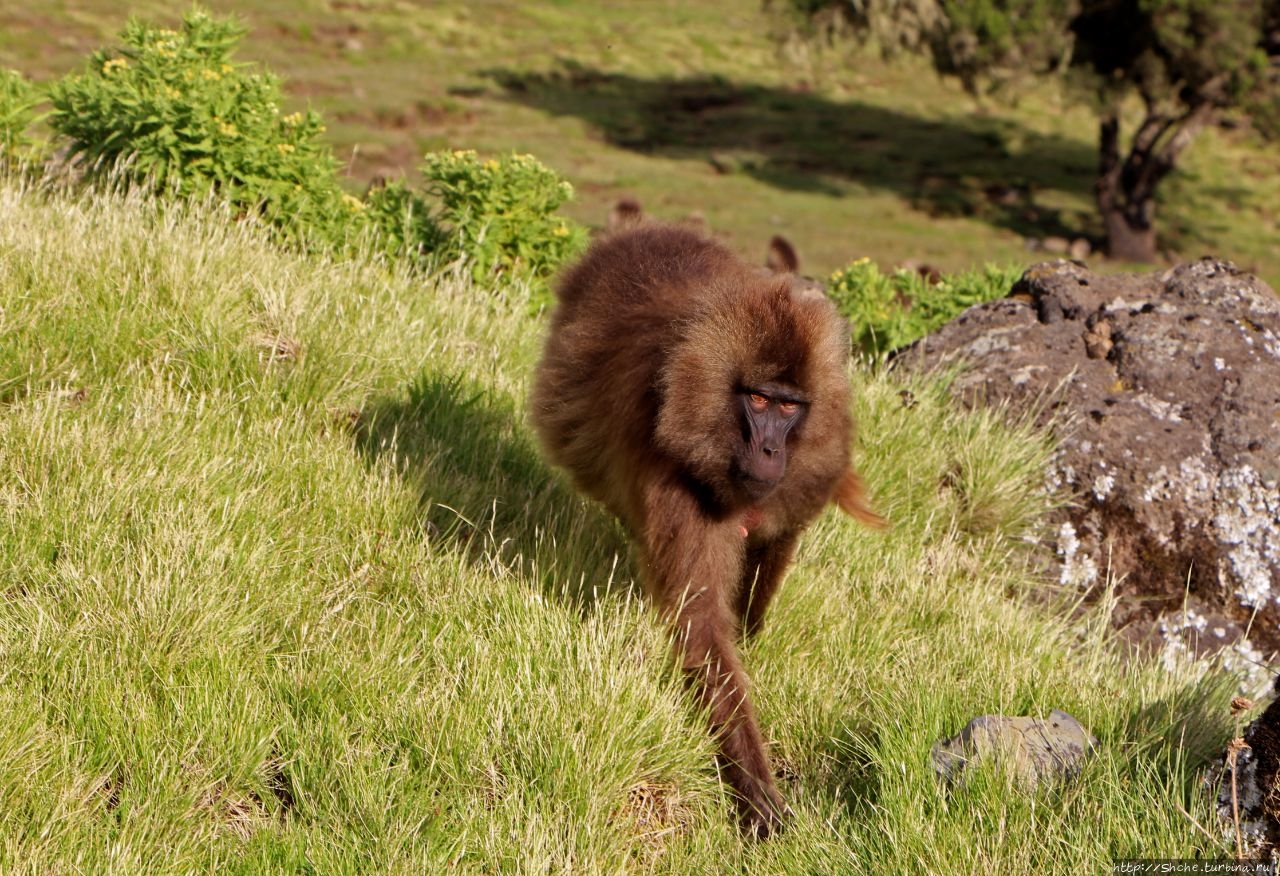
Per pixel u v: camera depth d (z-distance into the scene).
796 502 7.95
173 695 7.21
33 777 6.56
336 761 7.09
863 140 63.94
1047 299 13.79
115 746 6.88
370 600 8.41
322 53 61.59
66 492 8.30
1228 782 6.98
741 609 8.92
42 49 47.94
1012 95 48.88
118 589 7.70
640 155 56.12
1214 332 12.86
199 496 8.62
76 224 11.73
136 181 14.09
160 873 6.26
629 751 7.56
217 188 14.49
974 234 51.22
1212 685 9.03
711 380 7.34
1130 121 70.56
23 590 7.82
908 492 11.79
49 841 6.28
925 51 50.09
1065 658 9.87
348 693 7.54
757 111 66.69
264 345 10.81
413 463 9.93
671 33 77.88
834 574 10.34
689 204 49.22
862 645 9.36
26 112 15.46
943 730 8.19
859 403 12.38
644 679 7.90
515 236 15.82
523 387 11.95
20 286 10.42
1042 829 7.03
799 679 8.84
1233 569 11.77
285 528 8.73
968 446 12.20
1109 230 51.75
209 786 6.87
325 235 14.55
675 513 7.67
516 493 10.21
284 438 9.66
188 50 15.60
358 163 44.66
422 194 16.20
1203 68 45.72
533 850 6.87
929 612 10.05
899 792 7.29
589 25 76.88
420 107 55.69
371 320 11.83
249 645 7.81
